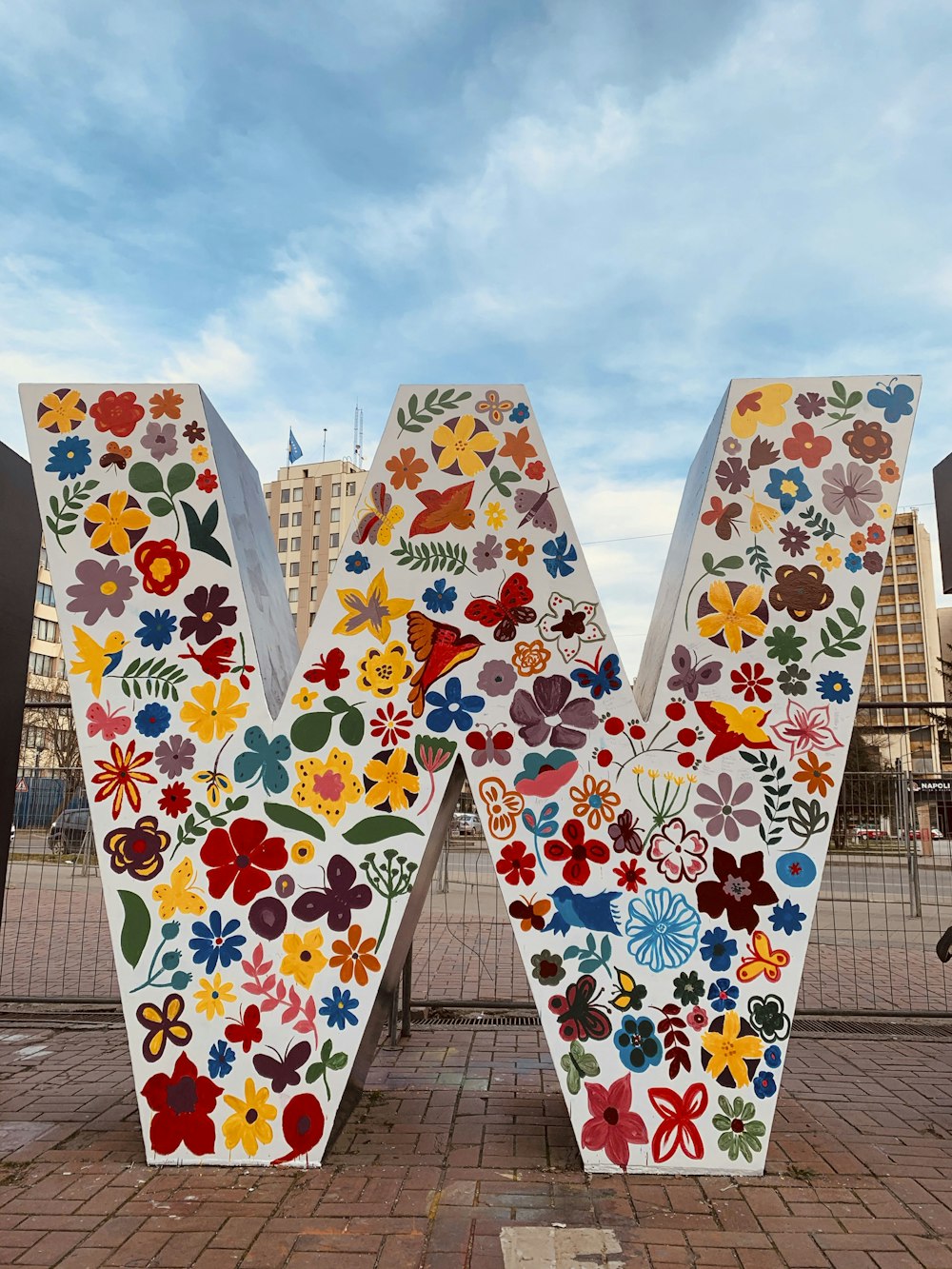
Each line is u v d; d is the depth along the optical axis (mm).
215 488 3600
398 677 3492
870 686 70438
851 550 3500
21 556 4004
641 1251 2633
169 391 3654
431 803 3412
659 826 3359
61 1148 3426
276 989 3322
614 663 3467
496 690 3469
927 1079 4465
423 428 3641
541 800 3395
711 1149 3193
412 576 3553
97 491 3611
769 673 3441
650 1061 3236
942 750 24359
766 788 3377
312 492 63969
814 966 7281
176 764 3451
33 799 6512
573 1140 3516
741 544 3518
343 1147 3436
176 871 3391
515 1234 2729
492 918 6121
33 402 3664
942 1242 2705
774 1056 3232
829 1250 2650
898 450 3557
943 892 6270
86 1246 2641
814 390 3592
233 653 3512
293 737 3461
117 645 3527
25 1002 5938
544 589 3520
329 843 3396
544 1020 3266
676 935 3297
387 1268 2521
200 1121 3264
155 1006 3324
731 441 3578
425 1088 4191
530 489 3584
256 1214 2857
